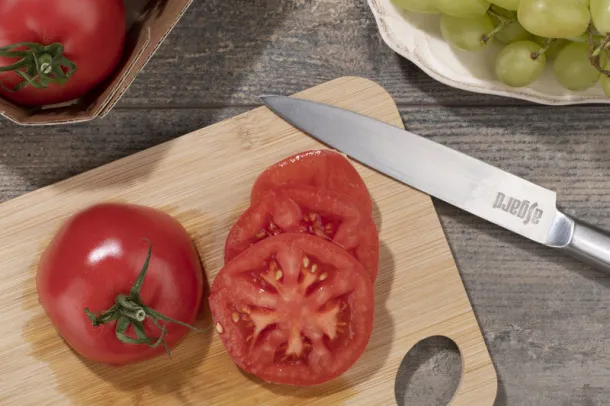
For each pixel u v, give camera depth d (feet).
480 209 1.82
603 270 1.81
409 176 1.82
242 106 1.88
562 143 1.90
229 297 1.70
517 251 1.90
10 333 1.78
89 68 1.65
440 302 1.82
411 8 1.77
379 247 1.83
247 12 1.87
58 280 1.65
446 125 1.90
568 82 1.78
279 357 1.75
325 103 1.83
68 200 1.80
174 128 1.87
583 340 1.90
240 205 1.82
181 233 1.74
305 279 1.71
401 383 1.89
